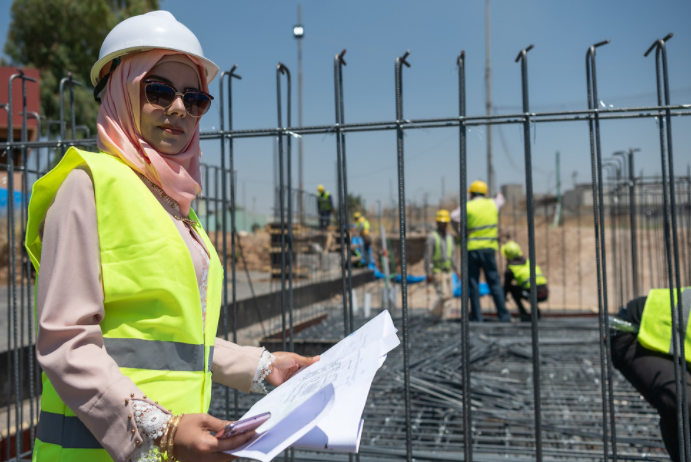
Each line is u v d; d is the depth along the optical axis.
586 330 7.38
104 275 1.11
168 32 1.24
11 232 2.72
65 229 1.08
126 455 1.01
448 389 4.46
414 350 5.96
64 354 1.02
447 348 5.94
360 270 13.68
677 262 1.95
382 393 4.39
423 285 13.56
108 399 1.02
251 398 4.30
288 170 2.34
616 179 6.79
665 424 2.21
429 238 8.14
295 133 2.28
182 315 1.17
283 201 2.32
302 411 1.04
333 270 12.48
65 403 1.04
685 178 6.76
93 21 18.95
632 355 2.48
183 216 1.33
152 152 1.22
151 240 1.14
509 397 4.34
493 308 11.04
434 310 8.15
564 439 3.64
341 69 2.19
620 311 2.67
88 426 1.04
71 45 19.30
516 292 8.52
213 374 1.52
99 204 1.11
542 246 17.78
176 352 1.17
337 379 1.16
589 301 12.71
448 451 3.31
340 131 2.18
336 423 1.00
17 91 12.78
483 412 3.98
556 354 5.88
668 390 2.20
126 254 1.12
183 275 1.17
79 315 1.06
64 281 1.06
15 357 2.72
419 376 4.75
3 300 8.68
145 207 1.15
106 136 1.23
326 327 7.74
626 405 4.14
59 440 1.14
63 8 18.70
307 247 11.94
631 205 5.28
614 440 2.04
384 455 3.16
